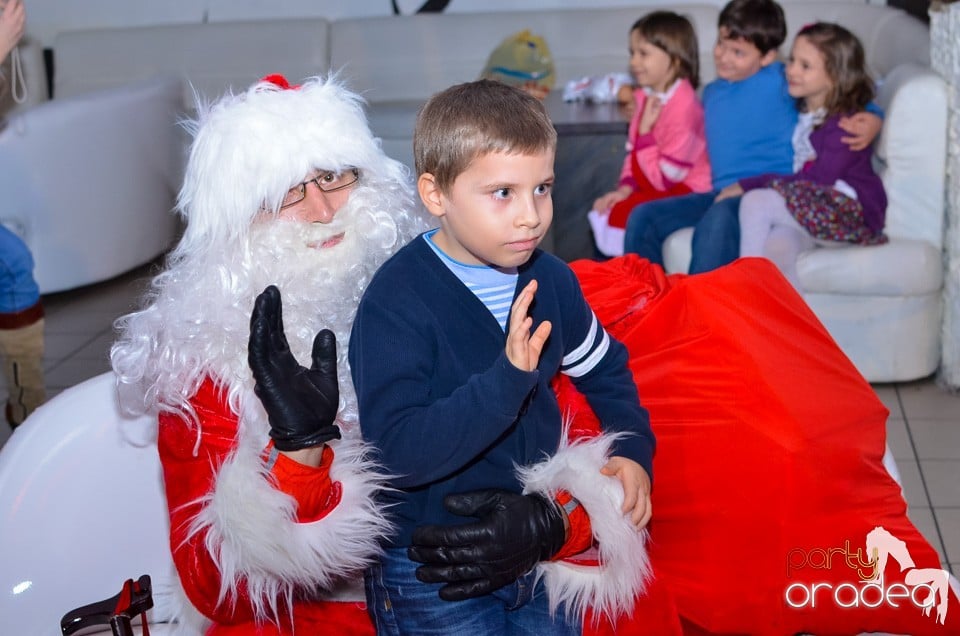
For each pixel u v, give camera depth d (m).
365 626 1.20
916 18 3.58
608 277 1.61
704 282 1.51
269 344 0.95
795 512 1.20
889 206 2.70
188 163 1.14
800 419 1.26
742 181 2.79
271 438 0.98
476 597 1.07
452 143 1.01
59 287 3.68
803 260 2.63
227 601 1.05
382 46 4.49
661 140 3.08
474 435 0.99
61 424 1.25
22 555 1.22
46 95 4.58
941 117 2.61
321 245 1.12
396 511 1.12
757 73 2.93
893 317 2.68
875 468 1.27
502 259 1.04
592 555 1.15
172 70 4.55
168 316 1.08
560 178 3.39
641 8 4.39
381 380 1.04
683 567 1.23
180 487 1.09
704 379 1.35
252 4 4.77
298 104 1.11
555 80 4.34
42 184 3.53
